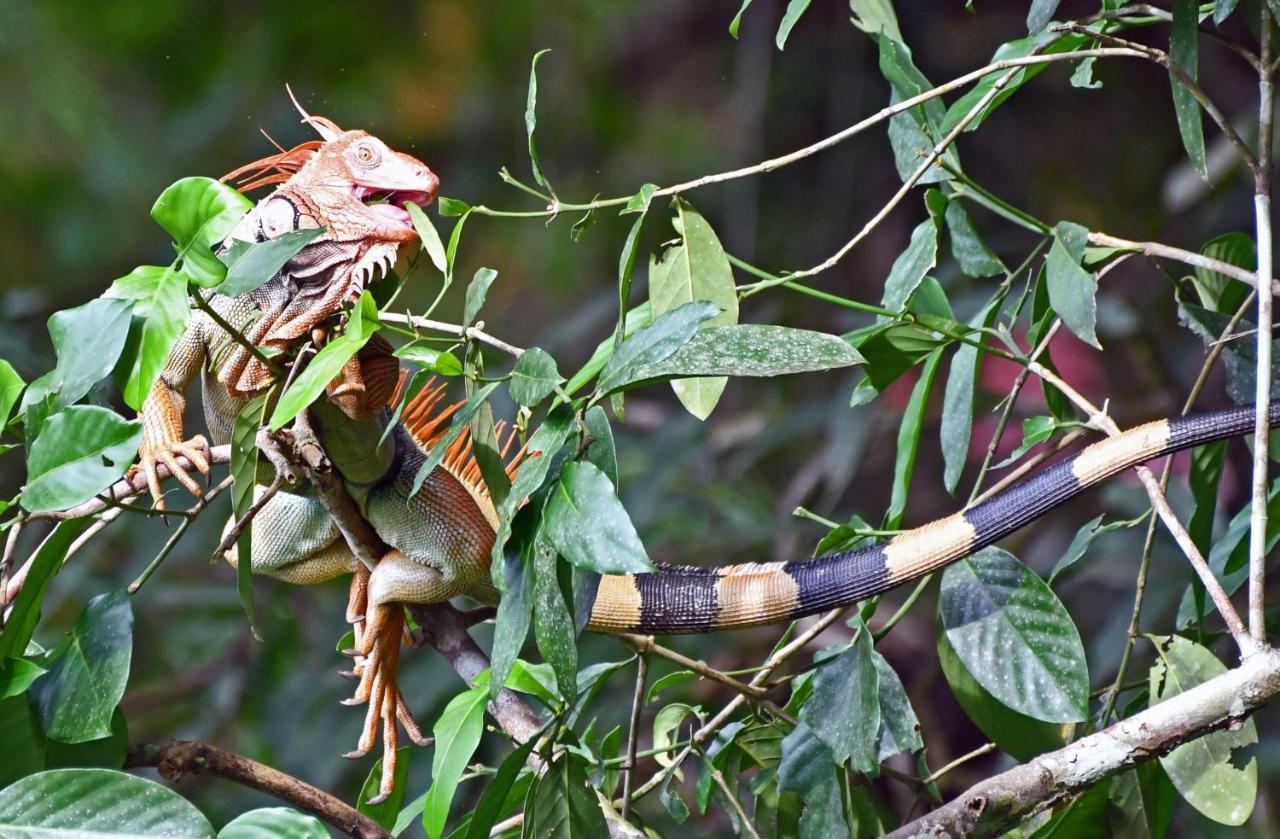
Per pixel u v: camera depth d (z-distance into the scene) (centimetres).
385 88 1473
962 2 1432
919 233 589
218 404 605
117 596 477
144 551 1091
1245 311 590
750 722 600
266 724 1046
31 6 1366
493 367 1118
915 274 571
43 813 418
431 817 477
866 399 602
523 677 520
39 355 1191
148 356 442
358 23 1462
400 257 563
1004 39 1426
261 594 1103
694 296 546
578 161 1536
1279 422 497
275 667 1075
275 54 1441
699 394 545
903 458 609
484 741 931
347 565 641
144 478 546
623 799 566
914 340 584
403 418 636
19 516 466
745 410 1337
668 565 595
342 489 565
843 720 538
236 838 425
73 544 502
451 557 593
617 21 1549
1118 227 1375
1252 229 1187
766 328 445
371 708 585
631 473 1176
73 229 1368
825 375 1322
